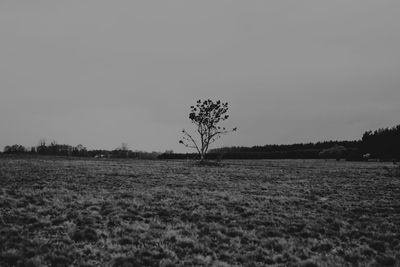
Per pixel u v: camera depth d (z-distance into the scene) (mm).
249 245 14328
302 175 40469
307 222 18000
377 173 43156
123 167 45250
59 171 35719
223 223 17469
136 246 13641
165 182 30750
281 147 126438
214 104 65750
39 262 11242
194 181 32250
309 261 12680
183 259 12617
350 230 16750
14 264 11195
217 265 12062
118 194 23406
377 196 25531
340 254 13719
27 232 14344
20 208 17984
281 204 22453
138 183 29359
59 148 106000
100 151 110312
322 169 49875
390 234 15992
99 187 26125
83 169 39281
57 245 13109
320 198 24688
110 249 13070
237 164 63062
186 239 14539
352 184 32094
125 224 16188
